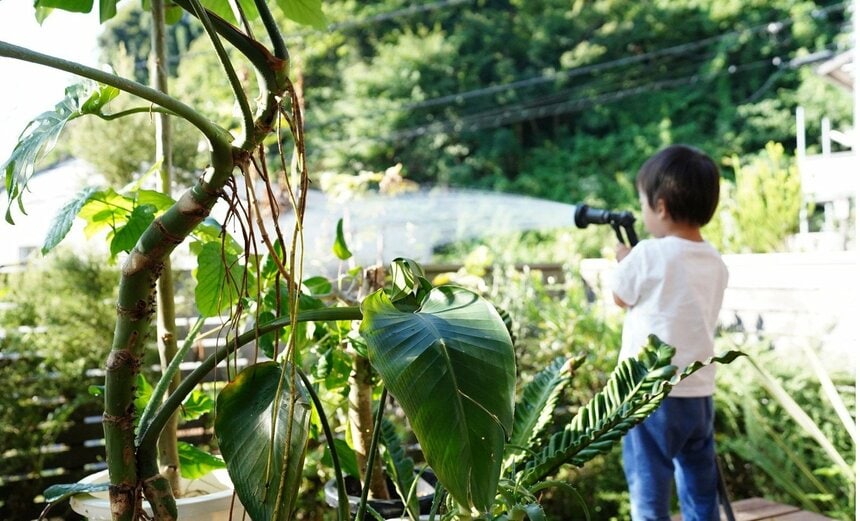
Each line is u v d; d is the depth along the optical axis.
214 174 0.76
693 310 1.92
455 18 13.40
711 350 1.96
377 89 12.97
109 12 1.09
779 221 4.66
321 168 12.79
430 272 3.47
